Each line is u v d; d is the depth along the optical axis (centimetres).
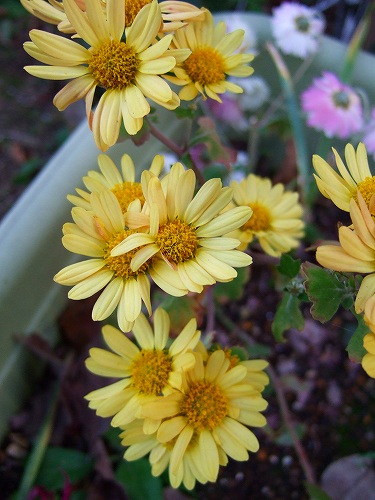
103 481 24
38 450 24
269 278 31
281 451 27
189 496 25
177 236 14
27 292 24
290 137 31
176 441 16
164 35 16
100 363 17
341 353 29
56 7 16
